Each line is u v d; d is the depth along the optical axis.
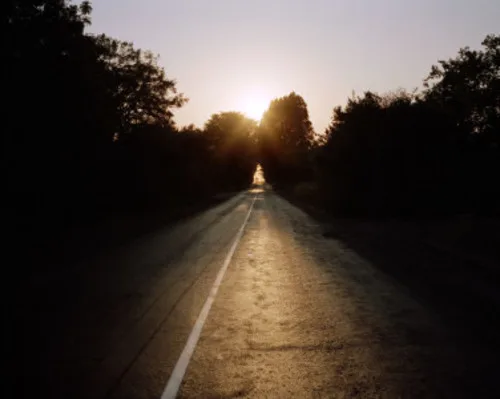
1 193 16.56
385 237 17.12
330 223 23.94
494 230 15.45
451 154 20.73
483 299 8.07
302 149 76.31
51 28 17.36
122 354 5.38
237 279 10.05
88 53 19.30
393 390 4.36
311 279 10.03
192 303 7.89
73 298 8.27
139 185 30.38
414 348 5.56
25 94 15.76
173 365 5.01
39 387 4.45
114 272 10.94
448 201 21.09
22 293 8.68
